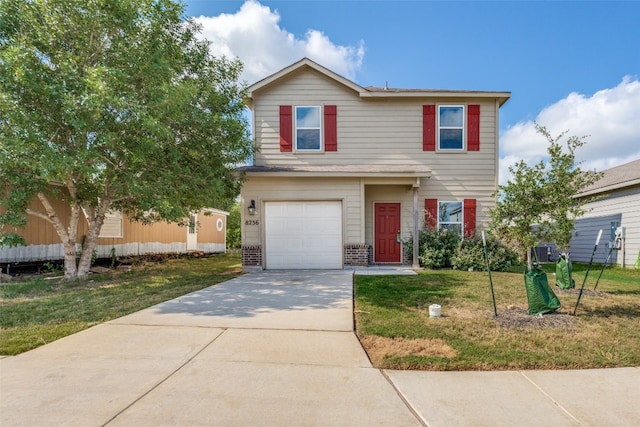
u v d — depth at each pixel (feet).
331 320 15.74
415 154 37.60
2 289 23.58
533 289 16.20
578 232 47.93
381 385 9.68
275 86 37.88
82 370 10.49
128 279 29.32
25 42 23.27
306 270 34.17
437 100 37.60
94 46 25.52
